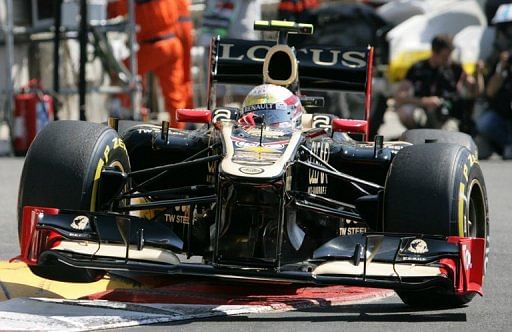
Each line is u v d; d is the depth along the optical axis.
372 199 21.95
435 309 22.55
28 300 21.55
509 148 55.38
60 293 23.42
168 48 54.12
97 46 56.22
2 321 19.59
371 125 57.34
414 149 21.95
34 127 53.22
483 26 58.16
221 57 30.25
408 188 21.30
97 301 21.67
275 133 23.45
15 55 58.75
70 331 19.12
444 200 21.11
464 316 21.70
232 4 54.62
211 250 23.45
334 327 20.25
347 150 24.69
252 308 21.59
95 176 21.94
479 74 56.06
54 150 21.91
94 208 21.98
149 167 25.55
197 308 21.33
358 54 30.52
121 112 57.59
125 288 24.00
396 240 20.67
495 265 28.33
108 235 20.88
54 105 54.62
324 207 23.05
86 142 22.12
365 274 20.36
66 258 20.62
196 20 68.56
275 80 26.22
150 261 20.69
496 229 34.22
